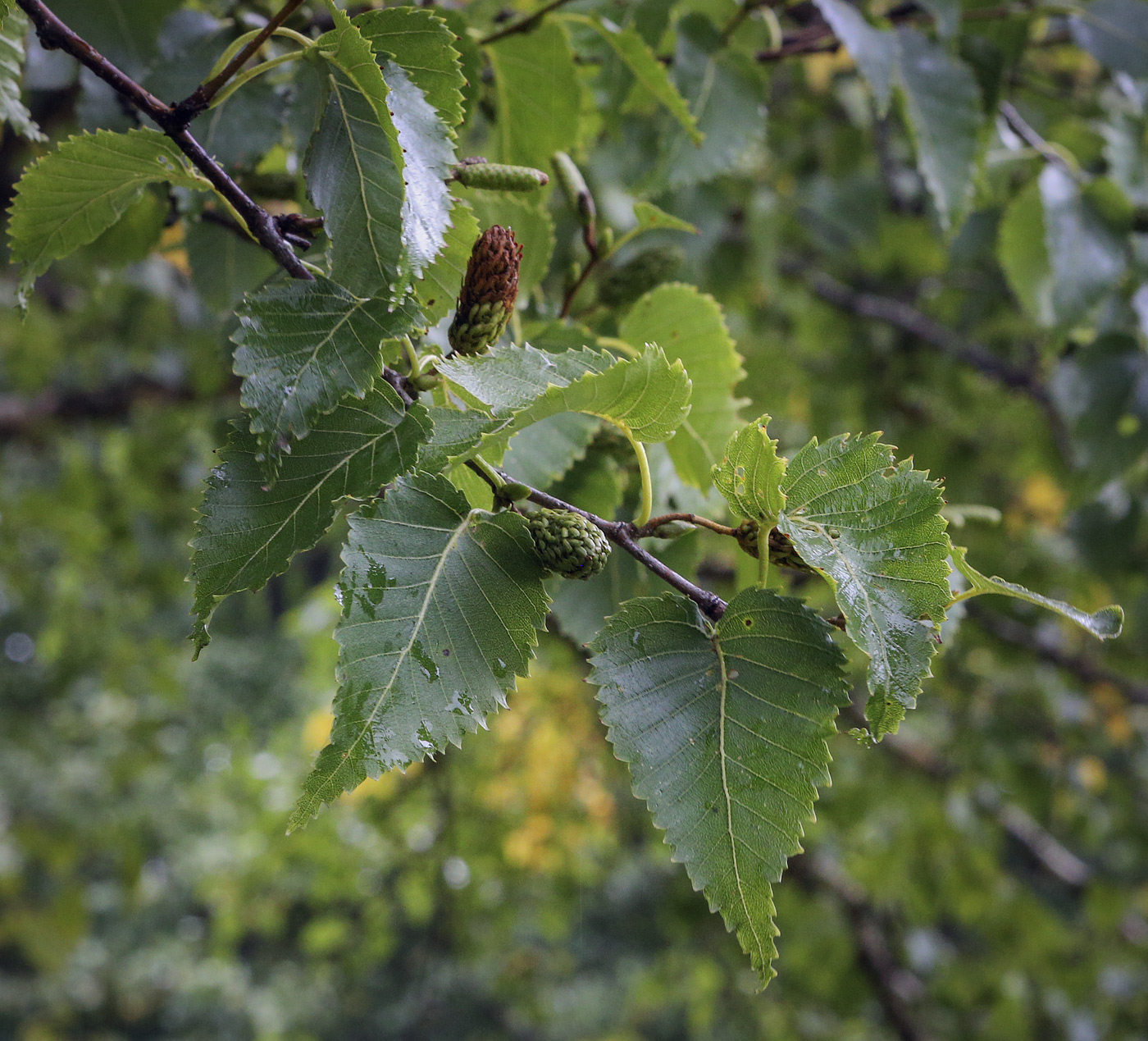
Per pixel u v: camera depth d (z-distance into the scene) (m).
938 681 1.48
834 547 0.40
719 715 0.40
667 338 0.56
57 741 2.64
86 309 1.59
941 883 1.65
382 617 0.40
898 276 1.62
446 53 0.43
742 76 0.73
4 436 1.79
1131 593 1.38
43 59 0.60
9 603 2.06
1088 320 0.86
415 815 1.47
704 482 0.56
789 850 0.39
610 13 0.72
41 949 2.22
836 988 1.83
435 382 0.43
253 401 0.40
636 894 3.47
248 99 0.59
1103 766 1.65
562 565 0.41
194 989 3.59
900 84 0.72
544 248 0.55
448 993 3.48
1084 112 1.05
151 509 1.71
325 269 0.48
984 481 1.61
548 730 1.35
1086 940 1.82
